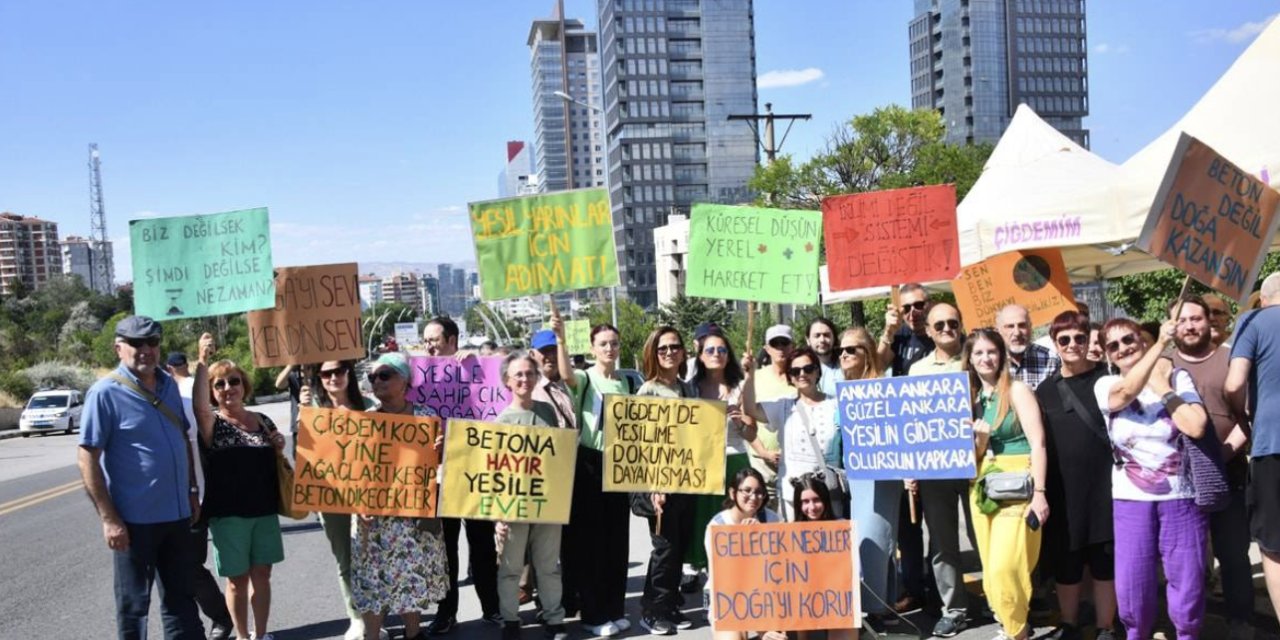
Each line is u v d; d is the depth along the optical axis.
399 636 6.62
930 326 6.36
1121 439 5.38
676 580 6.49
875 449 6.09
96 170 197.00
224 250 6.70
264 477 6.26
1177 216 5.29
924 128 40.47
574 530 6.61
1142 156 7.38
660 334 6.60
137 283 6.65
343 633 6.89
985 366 5.79
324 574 8.98
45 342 77.88
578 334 22.81
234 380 6.20
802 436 6.43
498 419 6.38
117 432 5.49
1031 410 5.61
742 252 7.10
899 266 6.91
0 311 96.94
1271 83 6.83
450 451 6.22
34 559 10.21
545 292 6.94
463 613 7.30
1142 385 5.18
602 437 6.66
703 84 124.50
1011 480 5.53
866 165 40.44
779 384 6.95
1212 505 5.27
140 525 5.52
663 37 123.69
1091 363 5.77
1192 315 5.90
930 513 6.16
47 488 17.03
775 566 5.78
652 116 123.38
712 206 7.14
